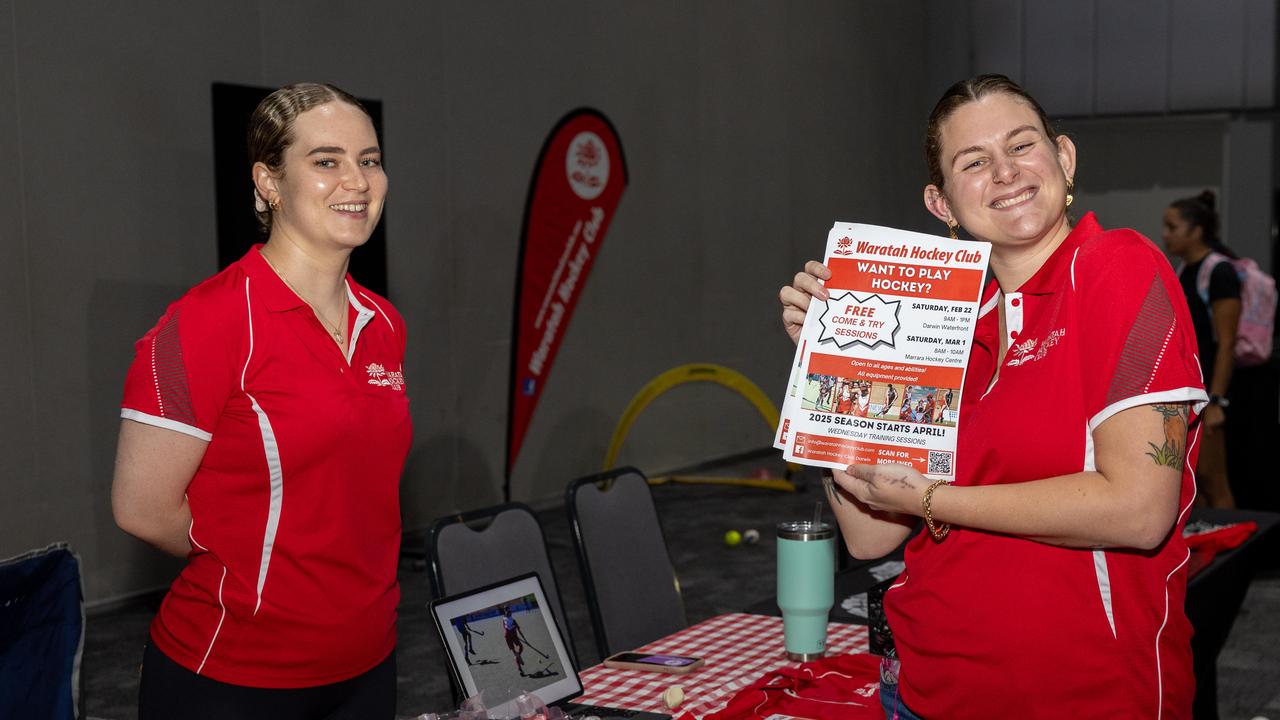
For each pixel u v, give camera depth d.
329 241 1.48
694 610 4.41
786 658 2.02
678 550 5.49
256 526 1.46
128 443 1.42
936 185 1.37
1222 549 2.62
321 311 1.53
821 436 1.37
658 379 6.85
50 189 4.20
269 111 1.49
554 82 6.53
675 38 7.56
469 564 2.33
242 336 1.43
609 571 2.71
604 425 7.02
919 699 1.35
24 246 4.12
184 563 4.71
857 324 1.38
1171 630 1.22
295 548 1.47
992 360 1.37
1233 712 3.20
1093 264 1.20
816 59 9.16
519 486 6.37
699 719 1.69
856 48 9.70
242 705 1.47
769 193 8.64
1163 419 1.13
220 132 4.16
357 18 5.39
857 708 1.68
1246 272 4.82
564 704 1.76
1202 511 3.18
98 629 4.16
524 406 6.33
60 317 4.25
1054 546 1.22
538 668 1.75
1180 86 9.66
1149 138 10.07
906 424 1.34
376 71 5.49
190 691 1.48
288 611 1.47
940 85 10.85
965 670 1.28
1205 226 4.84
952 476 1.32
